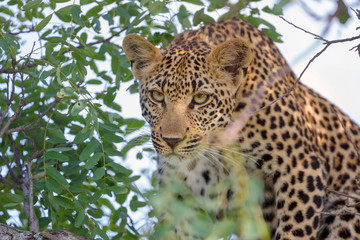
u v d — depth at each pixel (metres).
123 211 10.12
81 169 10.16
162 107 9.77
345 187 10.88
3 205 10.65
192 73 9.64
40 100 11.06
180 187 6.62
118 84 10.95
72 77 9.64
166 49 10.43
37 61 9.80
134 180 9.76
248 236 6.15
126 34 10.45
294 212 10.09
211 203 8.11
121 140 9.87
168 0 10.74
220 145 10.08
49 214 10.11
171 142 9.54
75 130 11.02
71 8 9.88
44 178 9.95
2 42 9.49
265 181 10.39
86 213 9.61
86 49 10.45
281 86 10.25
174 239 10.18
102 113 10.10
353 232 10.60
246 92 10.04
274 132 9.92
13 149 10.95
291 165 10.05
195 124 9.68
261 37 10.69
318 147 10.70
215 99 9.74
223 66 9.87
